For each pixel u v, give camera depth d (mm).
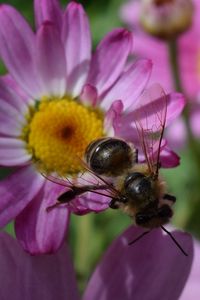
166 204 130
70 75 139
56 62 139
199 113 191
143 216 128
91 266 172
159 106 129
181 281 129
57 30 137
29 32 138
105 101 137
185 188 187
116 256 132
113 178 132
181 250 129
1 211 126
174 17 166
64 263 131
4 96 138
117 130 130
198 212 179
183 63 199
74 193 126
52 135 137
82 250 174
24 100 139
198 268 150
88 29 138
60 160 135
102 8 209
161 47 193
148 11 167
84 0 210
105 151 132
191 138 172
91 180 133
